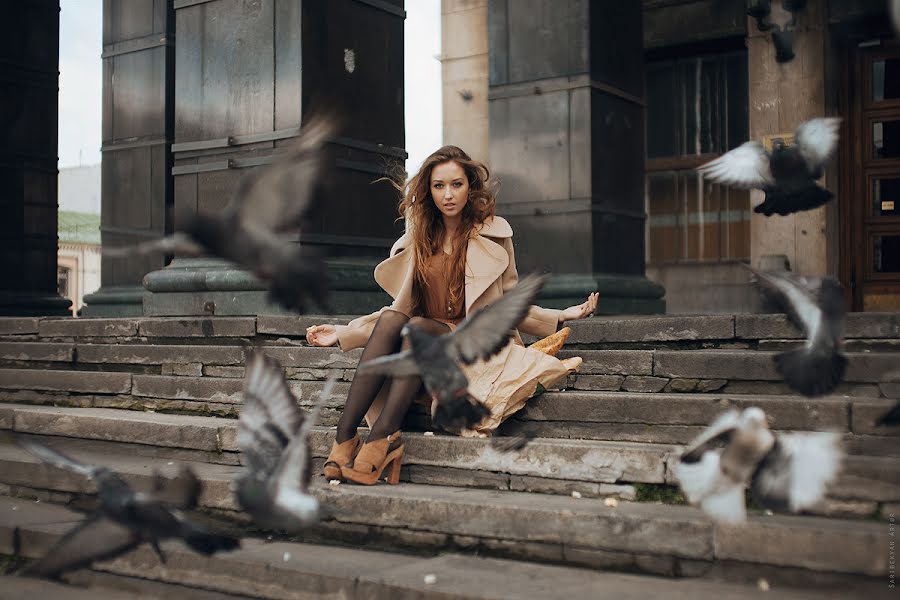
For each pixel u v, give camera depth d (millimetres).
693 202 12500
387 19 9227
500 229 5457
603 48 10109
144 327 7898
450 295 5422
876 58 10859
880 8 10297
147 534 3008
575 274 9828
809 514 4191
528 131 10180
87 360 7875
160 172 11242
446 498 4691
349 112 8711
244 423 3121
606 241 10031
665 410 5066
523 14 10219
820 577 3832
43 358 8133
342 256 8492
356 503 4859
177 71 9109
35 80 12023
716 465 3105
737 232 12188
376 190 8938
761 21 10859
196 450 6078
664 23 12164
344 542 4887
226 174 8742
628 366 5711
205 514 5359
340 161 8508
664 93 12703
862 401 4734
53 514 5668
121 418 6508
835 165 10891
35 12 12000
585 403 5281
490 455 5000
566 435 5324
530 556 4414
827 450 3049
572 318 5566
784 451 3064
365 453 5047
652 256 12773
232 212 2453
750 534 3965
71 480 5965
